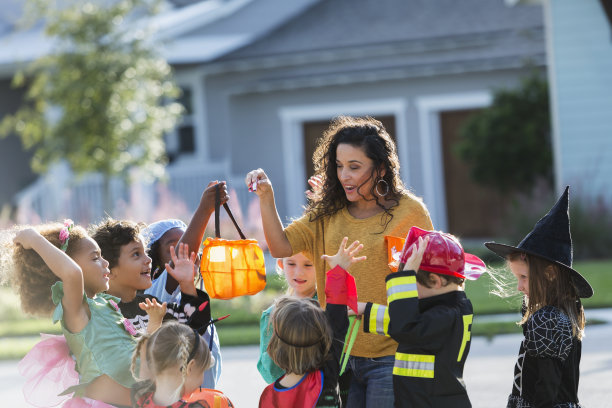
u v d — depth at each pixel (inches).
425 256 158.6
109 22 740.0
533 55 758.5
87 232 187.6
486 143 717.9
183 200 834.2
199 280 200.2
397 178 175.6
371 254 171.0
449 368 154.9
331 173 178.4
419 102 803.4
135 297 187.2
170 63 855.7
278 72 847.1
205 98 870.4
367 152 171.0
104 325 163.5
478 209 799.7
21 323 483.2
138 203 722.2
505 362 319.3
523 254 177.9
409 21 848.3
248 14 888.9
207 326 175.6
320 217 178.7
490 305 433.1
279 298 165.8
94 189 815.1
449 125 806.5
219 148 871.1
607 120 656.4
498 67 765.3
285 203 844.6
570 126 663.1
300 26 887.1
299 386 160.9
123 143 737.6
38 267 165.8
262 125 847.1
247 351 372.2
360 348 169.5
